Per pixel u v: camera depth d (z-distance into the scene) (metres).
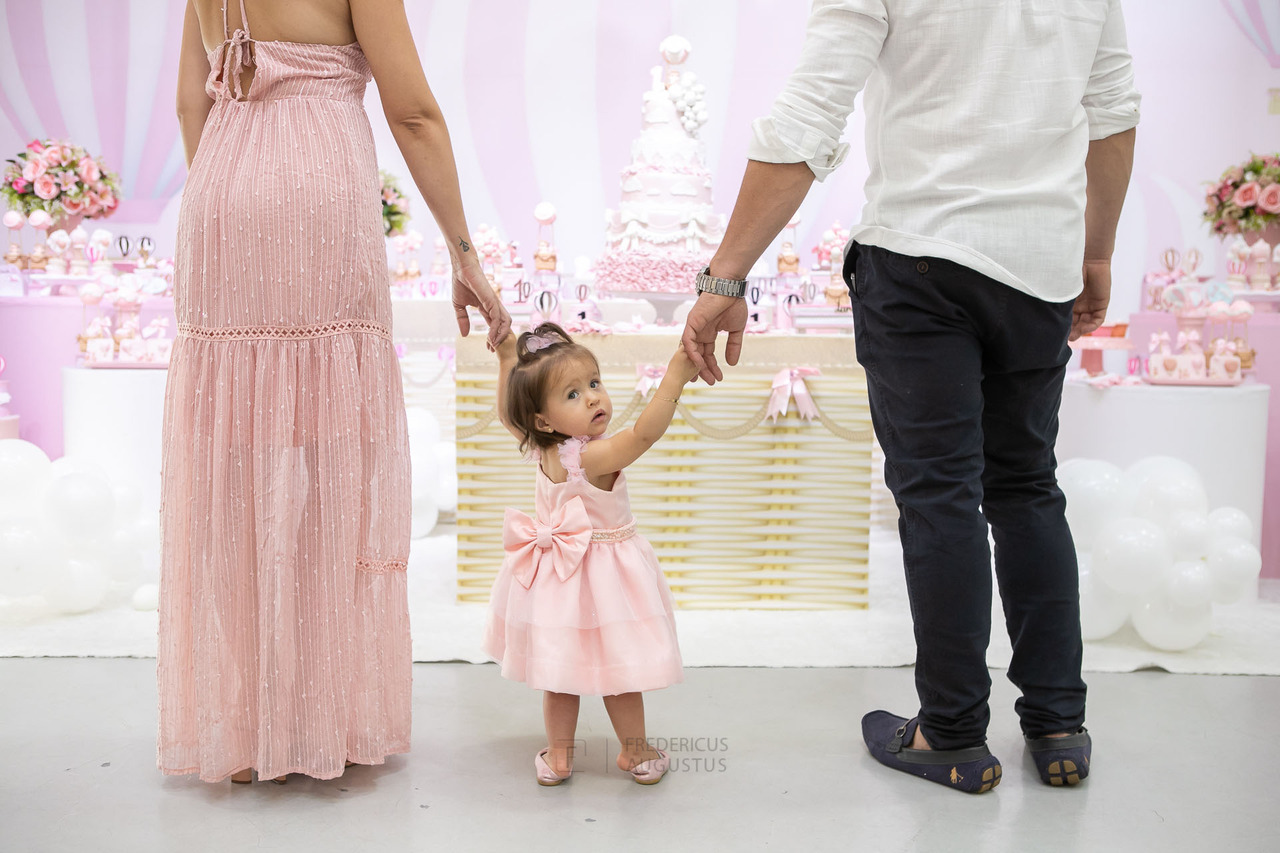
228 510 1.59
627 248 3.06
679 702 1.99
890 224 1.53
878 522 3.83
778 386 2.65
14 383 3.82
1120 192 1.68
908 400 1.55
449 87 4.66
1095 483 2.57
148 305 3.96
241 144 1.61
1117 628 2.41
